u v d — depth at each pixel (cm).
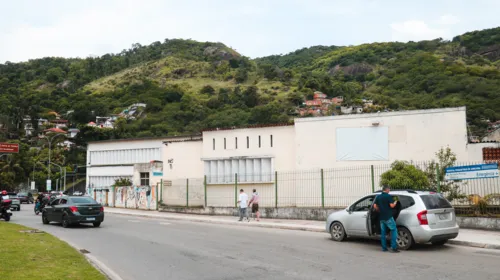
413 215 1264
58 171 8250
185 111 11394
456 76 11031
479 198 1788
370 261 1100
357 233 1431
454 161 2056
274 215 2470
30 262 1016
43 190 8131
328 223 1535
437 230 1253
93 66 19438
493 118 7438
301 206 2678
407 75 12700
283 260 1137
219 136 3147
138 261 1166
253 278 925
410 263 1066
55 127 11862
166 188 3453
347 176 2542
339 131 2619
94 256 1259
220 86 15500
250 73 17112
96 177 5728
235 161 3039
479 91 9456
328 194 2581
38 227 2172
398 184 1875
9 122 11219
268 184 2881
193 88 15325
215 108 12088
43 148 9538
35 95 14500
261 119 10206
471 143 2462
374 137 2527
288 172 2722
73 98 14575
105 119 11988
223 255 1238
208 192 3120
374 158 2512
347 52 19238
